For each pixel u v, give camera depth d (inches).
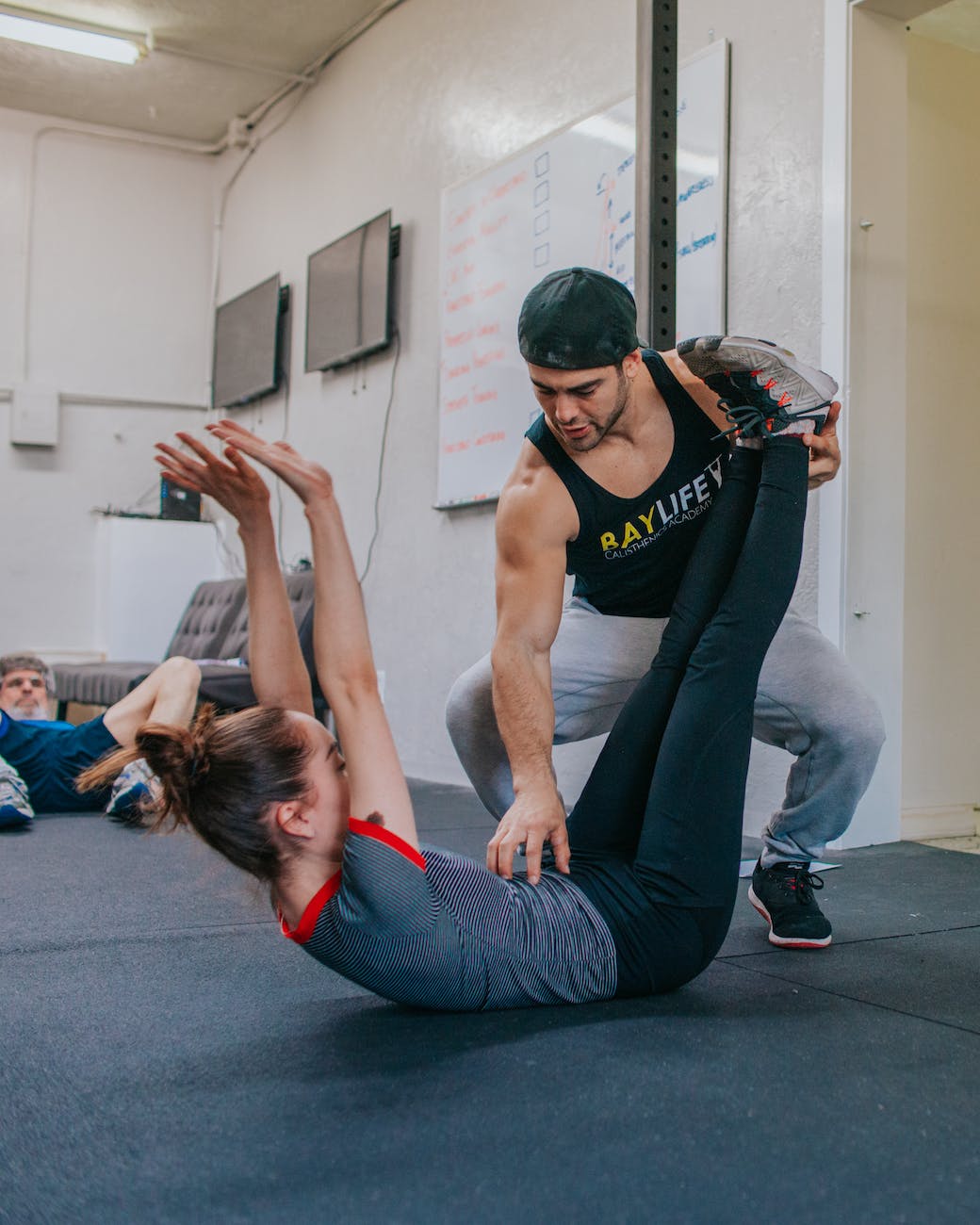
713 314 134.8
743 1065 53.2
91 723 151.8
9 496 276.2
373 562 213.9
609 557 75.9
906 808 135.3
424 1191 40.2
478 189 181.8
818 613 122.6
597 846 66.6
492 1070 52.6
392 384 209.9
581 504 72.6
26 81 257.3
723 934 64.9
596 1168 42.0
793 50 127.0
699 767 62.8
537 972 61.4
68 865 114.3
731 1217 38.4
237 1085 51.1
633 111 147.9
